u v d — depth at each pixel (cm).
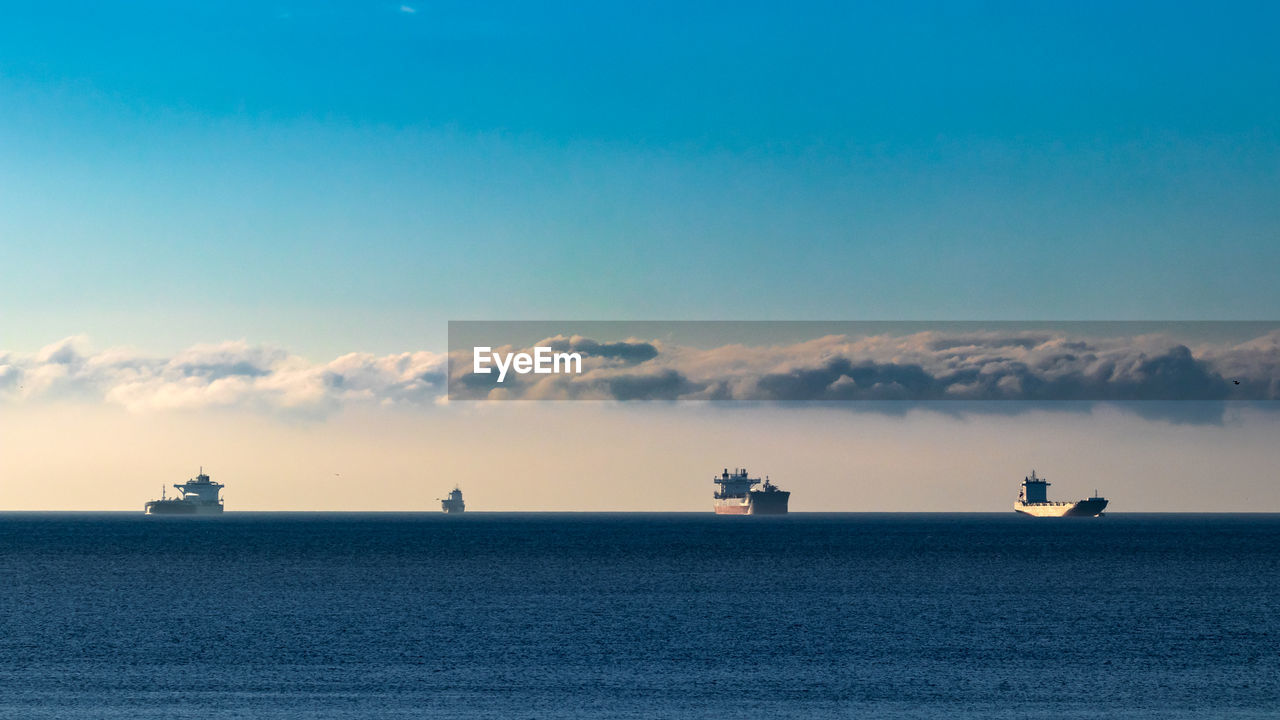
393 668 5162
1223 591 9462
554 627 6775
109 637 6294
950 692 4562
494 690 4581
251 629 6675
